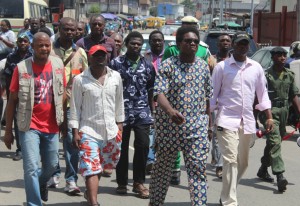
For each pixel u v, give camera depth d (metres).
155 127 6.49
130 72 7.55
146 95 7.67
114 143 6.64
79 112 6.59
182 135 6.32
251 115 7.23
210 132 6.89
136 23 83.25
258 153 11.20
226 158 7.06
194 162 6.30
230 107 7.16
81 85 6.54
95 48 6.52
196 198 6.26
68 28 7.93
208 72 6.44
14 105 6.57
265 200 7.91
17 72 6.45
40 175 6.79
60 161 9.84
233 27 34.09
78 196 7.75
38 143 6.43
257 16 37.16
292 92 8.57
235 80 7.15
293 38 31.98
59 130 6.79
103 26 9.20
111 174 9.05
